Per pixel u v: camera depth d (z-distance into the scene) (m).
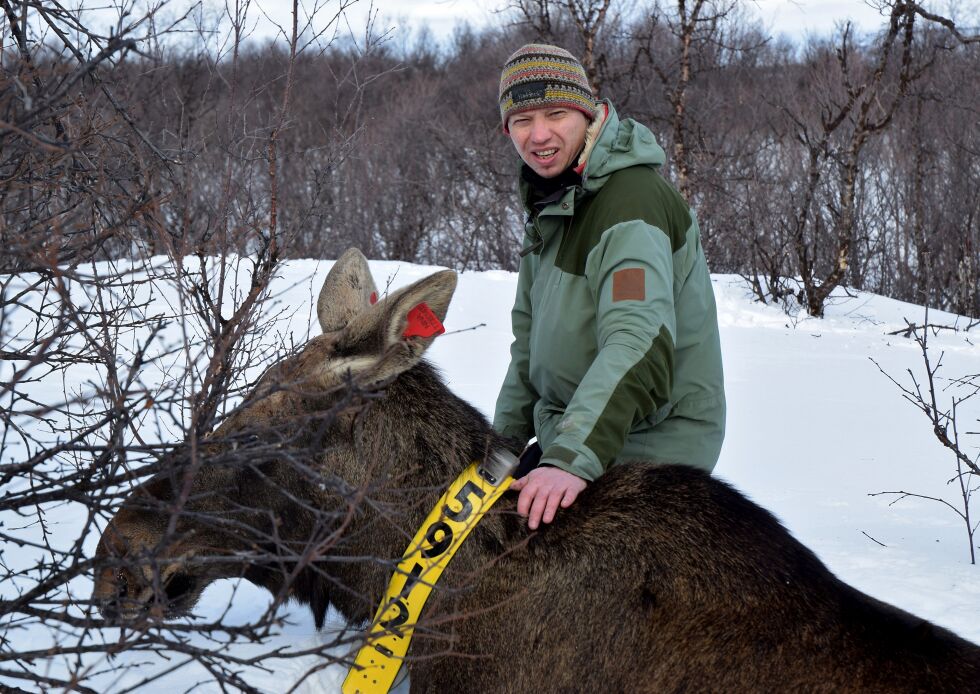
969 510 5.80
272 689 3.12
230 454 2.45
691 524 2.87
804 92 28.02
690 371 3.55
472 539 2.92
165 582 2.86
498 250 23.91
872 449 7.51
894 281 24.72
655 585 2.79
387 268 16.58
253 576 3.14
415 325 2.81
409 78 32.47
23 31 2.45
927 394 10.00
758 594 2.74
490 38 33.00
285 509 2.95
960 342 14.07
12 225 2.88
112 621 2.35
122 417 2.45
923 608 4.00
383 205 22.44
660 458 3.54
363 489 2.40
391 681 2.87
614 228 3.22
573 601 2.82
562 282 3.40
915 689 2.55
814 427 8.32
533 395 3.91
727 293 17.34
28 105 1.98
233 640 2.31
